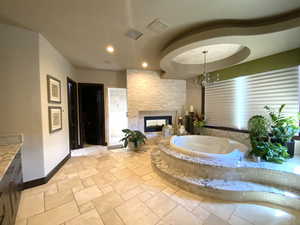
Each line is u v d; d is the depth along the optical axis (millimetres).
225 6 1646
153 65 4016
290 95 2615
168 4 1617
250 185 2008
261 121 2541
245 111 3369
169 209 1766
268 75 2891
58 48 2818
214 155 2377
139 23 1996
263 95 3002
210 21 1940
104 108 4738
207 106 4395
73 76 4098
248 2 1577
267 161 2301
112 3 1603
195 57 3316
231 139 3559
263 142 2398
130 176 2602
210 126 4281
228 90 3748
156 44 2646
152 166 2908
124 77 4809
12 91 2115
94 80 4539
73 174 2691
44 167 2354
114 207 1798
